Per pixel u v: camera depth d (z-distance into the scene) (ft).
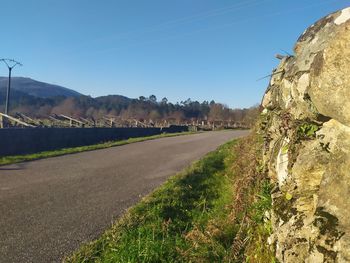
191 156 59.93
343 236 9.59
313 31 13.73
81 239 21.26
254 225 16.26
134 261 17.29
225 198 28.43
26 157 54.03
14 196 30.73
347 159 10.19
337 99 10.07
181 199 28.48
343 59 9.86
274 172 15.72
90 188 34.37
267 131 18.70
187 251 18.04
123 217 24.18
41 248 20.03
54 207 27.68
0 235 21.91
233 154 46.19
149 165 49.75
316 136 11.76
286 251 11.50
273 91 19.16
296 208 11.80
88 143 83.30
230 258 16.80
